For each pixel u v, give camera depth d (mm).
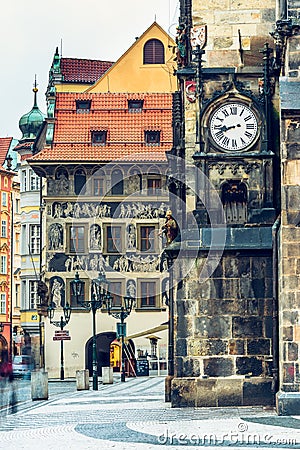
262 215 49906
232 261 49188
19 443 34562
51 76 133375
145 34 123500
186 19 51844
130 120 117750
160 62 123375
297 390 44125
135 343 109688
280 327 45156
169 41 123250
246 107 50562
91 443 33844
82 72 134750
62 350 109875
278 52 49125
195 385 48875
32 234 142875
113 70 123625
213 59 51219
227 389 48812
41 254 124562
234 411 46031
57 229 116188
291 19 45156
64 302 116188
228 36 51281
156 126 116562
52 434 37500
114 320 112562
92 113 118625
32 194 142500
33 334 143000
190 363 49031
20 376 91938
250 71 50906
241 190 50625
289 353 44312
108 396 64125
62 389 82375
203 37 51375
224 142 50500
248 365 48844
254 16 51281
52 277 116375
